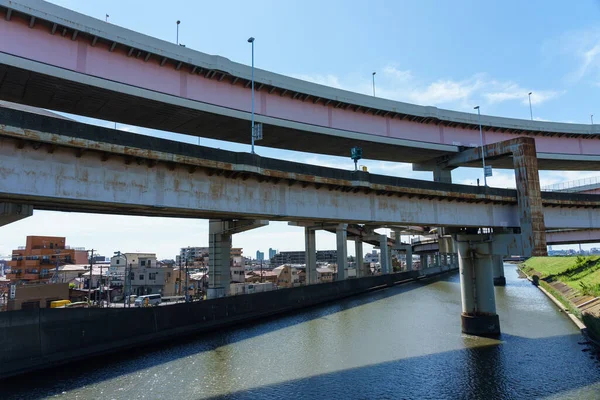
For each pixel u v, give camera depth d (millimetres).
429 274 107312
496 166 49938
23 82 26094
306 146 42531
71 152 16828
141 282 81875
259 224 44719
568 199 34094
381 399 19750
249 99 34406
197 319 36781
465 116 46781
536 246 30312
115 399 20141
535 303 48625
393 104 42438
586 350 26547
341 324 39875
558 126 52344
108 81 27344
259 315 44688
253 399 20062
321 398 20047
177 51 30203
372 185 26000
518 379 21781
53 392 21078
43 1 24562
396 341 31625
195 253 139000
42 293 51250
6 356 23344
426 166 50625
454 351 27781
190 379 23156
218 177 21250
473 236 33000
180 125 35031
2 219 19688
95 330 28203
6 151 15344
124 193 18094
